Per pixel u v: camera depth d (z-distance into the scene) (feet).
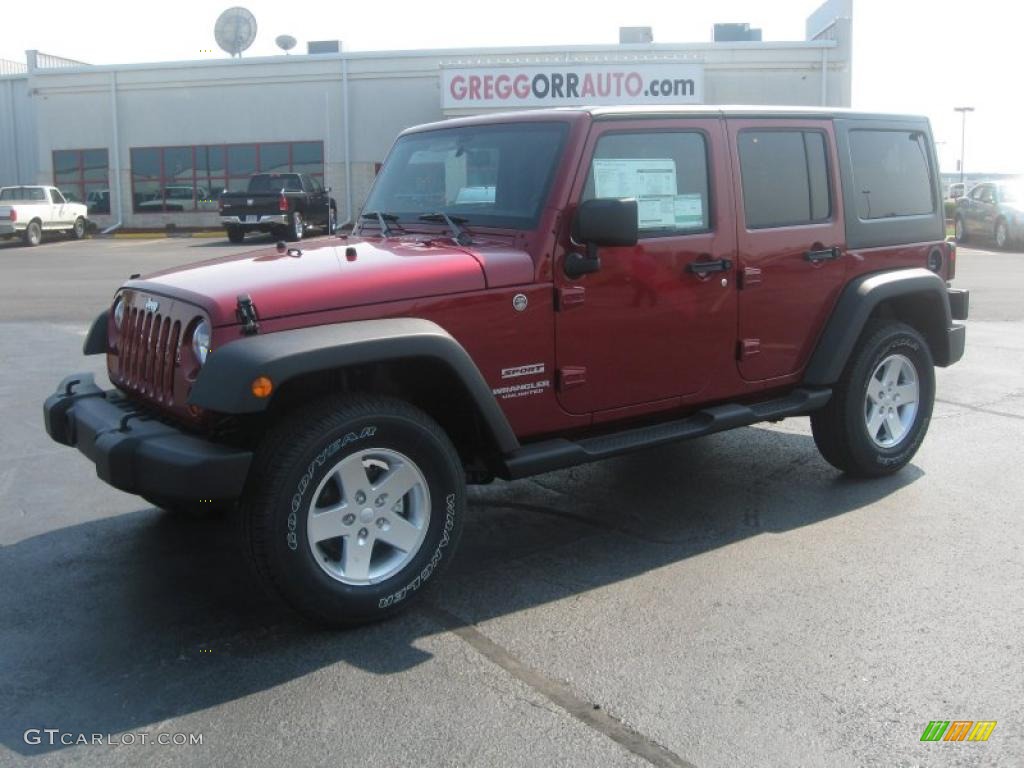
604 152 14.93
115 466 12.39
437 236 15.46
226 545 16.34
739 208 16.48
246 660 12.27
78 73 113.19
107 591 14.49
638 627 13.08
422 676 11.84
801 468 20.38
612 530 16.88
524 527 17.13
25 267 70.49
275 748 10.32
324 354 11.96
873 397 19.02
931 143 20.39
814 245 17.62
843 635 12.76
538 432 14.69
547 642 12.69
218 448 12.00
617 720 10.80
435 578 13.56
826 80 99.55
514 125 15.57
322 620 12.74
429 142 16.94
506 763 10.01
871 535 16.35
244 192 90.27
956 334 20.31
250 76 109.19
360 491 12.83
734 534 16.55
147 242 97.55
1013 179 88.38
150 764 10.06
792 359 17.67
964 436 22.63
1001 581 14.40
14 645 12.75
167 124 112.27
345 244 15.53
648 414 15.97
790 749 10.22
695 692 11.39
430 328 12.96
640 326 15.38
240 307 12.05
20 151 128.47
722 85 100.01
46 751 10.31
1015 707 11.00
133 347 14.49
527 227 14.52
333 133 108.58
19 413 25.54
